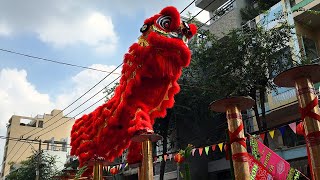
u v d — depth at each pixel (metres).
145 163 7.29
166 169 22.53
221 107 6.03
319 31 20.23
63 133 58.19
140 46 7.90
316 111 5.02
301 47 18.91
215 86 17.62
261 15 20.62
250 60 15.95
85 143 9.27
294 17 19.52
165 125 20.36
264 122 15.87
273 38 16.09
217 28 25.81
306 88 5.12
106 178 13.86
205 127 21.70
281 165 6.06
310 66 5.00
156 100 8.12
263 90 16.14
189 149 9.16
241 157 5.60
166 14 7.90
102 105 9.10
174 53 7.65
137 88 7.88
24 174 36.00
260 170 5.95
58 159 43.59
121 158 18.64
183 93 19.75
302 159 16.77
